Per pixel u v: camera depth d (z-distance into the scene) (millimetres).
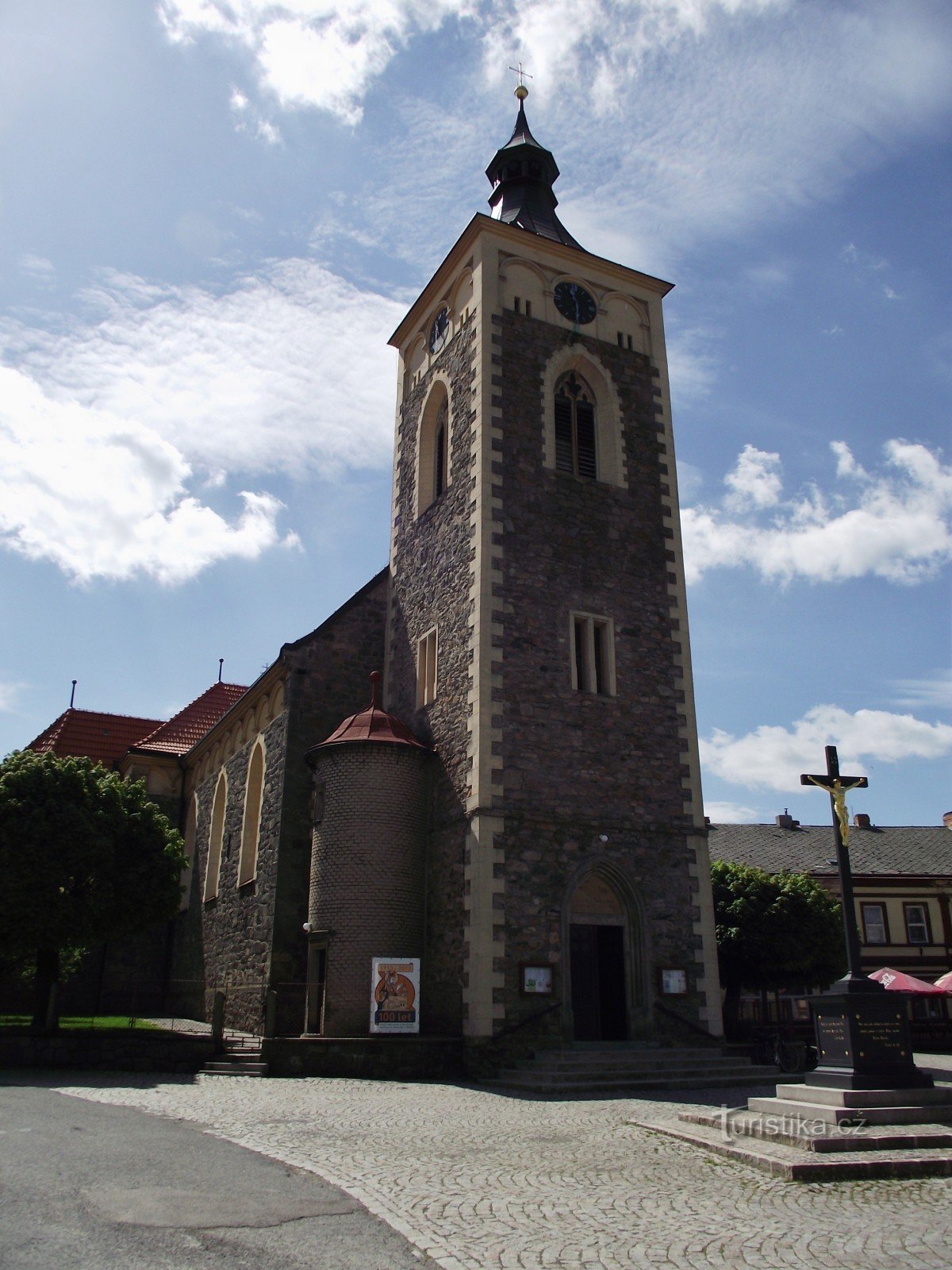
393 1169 10555
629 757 23844
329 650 27516
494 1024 20062
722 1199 9477
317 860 22969
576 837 22344
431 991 21859
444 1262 7379
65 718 44094
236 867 29094
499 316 26797
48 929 22094
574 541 25312
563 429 26969
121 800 24656
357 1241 7809
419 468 28750
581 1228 8406
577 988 22391
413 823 23078
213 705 43188
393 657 27844
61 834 22609
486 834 21312
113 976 34812
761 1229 8438
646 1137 12750
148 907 23953
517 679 23094
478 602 23422
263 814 27281
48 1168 9867
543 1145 12164
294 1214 8508
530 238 28062
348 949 21703
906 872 47031
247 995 25797
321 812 23203
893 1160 10578
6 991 33156
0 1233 7543
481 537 24031
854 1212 8992
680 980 22516
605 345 28406
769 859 48875
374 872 22219
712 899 24156
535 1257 7586
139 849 24250
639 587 25812
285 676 27406
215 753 34906
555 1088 17797
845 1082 13469
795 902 27688
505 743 22328
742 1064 21016
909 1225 8562
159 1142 11578
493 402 25656
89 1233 7660
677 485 27766
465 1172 10531
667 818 23812
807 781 15648
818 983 28156
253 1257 7309
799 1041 22781
